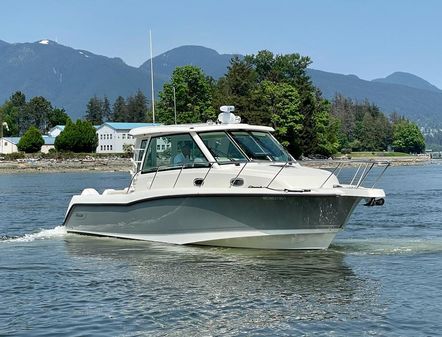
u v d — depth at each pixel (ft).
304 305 33.50
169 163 51.21
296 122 323.16
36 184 182.50
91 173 291.79
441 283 37.78
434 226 66.33
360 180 48.73
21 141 394.93
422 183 160.97
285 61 373.61
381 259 45.24
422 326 29.81
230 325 30.35
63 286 38.34
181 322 30.86
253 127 51.08
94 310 32.99
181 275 40.42
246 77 336.08
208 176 48.29
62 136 388.37
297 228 45.75
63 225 62.08
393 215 77.92
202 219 47.80
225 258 45.27
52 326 30.48
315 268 42.14
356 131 590.14
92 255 48.16
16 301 34.99
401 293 35.63
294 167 48.52
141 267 43.09
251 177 46.34
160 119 314.35
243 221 46.29
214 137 49.70
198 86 319.68
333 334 28.94
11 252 50.85
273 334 29.07
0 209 95.09
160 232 50.80
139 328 30.01
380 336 28.58
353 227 66.13
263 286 37.45
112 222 54.49
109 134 433.07
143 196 50.70
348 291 36.19
